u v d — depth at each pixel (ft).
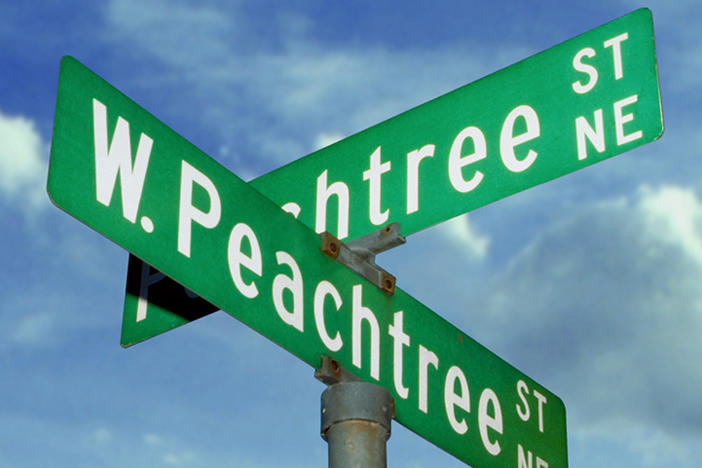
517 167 18.76
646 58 18.33
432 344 19.08
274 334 16.25
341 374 16.85
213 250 15.89
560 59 19.17
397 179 19.81
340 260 17.92
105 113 15.03
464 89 19.94
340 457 16.14
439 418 18.52
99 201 14.57
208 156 16.38
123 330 19.47
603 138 18.19
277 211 17.19
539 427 21.02
